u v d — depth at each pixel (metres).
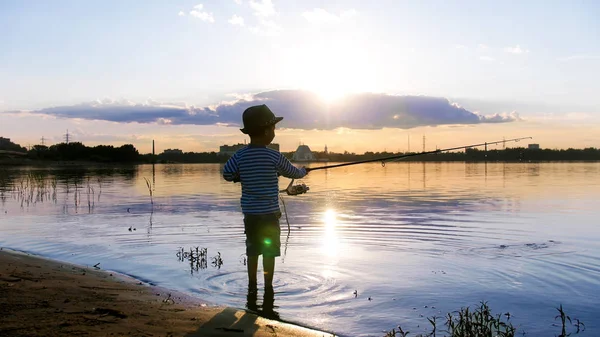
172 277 6.49
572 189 22.28
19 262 6.65
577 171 43.78
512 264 7.40
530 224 11.50
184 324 4.16
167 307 4.73
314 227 11.08
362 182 29.25
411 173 42.66
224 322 4.38
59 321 3.87
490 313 5.19
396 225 11.36
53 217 12.99
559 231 10.52
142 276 6.53
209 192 21.70
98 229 10.85
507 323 4.90
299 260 7.63
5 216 13.23
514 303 5.54
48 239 9.55
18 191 21.86
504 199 17.70
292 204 16.25
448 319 4.96
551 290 6.06
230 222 11.89
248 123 5.61
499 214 13.35
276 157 5.65
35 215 13.45
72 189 23.39
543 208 14.77
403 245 8.92
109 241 9.36
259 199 5.59
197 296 5.54
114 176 37.53
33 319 3.88
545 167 56.94
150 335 3.73
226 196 19.59
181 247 8.73
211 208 15.09
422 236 9.89
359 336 4.45
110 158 82.38
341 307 5.30
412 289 6.03
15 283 5.14
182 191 22.31
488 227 11.03
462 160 94.75
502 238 9.66
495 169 51.00
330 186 25.48
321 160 78.44
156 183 28.70
